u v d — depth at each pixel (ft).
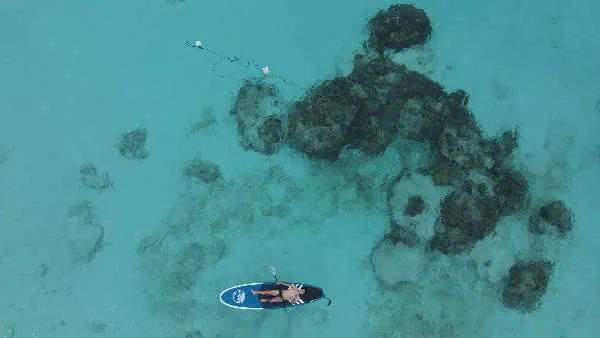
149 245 54.70
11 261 55.16
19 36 57.00
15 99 56.54
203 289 54.19
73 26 57.00
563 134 54.39
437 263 53.26
